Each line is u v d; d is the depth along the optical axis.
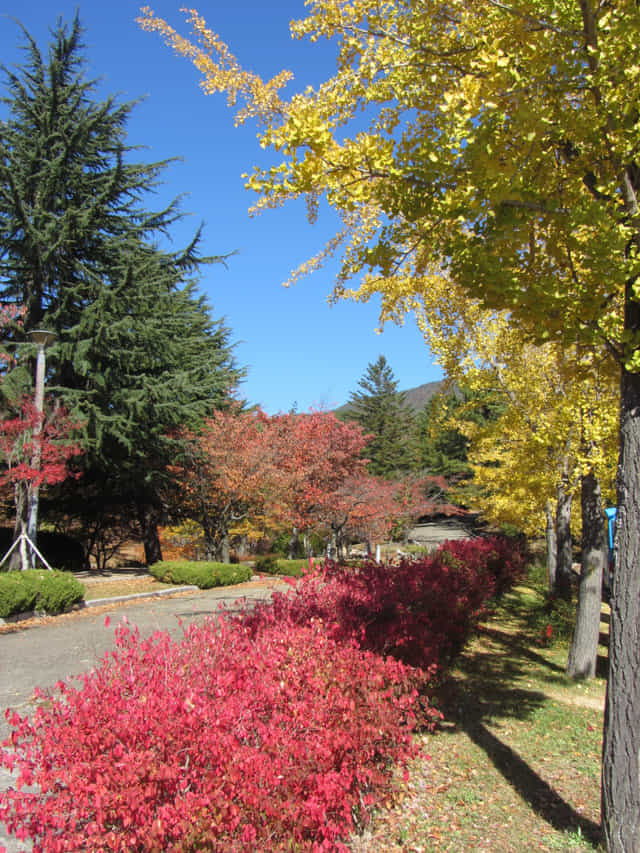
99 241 16.72
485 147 2.75
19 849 3.00
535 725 5.52
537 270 3.58
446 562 9.40
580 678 7.05
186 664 3.08
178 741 2.27
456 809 3.87
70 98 16.53
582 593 7.21
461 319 7.23
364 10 3.86
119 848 2.04
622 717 3.03
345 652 3.64
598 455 6.93
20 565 12.97
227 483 16.42
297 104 3.38
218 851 2.11
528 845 3.40
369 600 5.25
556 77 3.15
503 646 8.79
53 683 6.01
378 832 3.52
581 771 4.51
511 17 3.27
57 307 15.95
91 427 15.12
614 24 2.93
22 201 14.68
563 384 7.84
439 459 38.47
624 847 2.96
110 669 3.22
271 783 2.34
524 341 3.56
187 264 18.95
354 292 6.53
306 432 18.98
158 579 15.07
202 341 21.05
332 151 2.99
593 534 7.22
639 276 3.08
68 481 19.12
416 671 4.29
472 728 5.43
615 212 3.06
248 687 2.81
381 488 20.64
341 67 3.98
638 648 3.02
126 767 2.10
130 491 19.38
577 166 3.44
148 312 16.19
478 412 28.08
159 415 16.38
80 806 2.08
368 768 3.22
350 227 5.31
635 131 3.10
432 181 2.96
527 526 13.59
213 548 18.08
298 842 2.40
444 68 3.79
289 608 4.64
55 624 9.55
